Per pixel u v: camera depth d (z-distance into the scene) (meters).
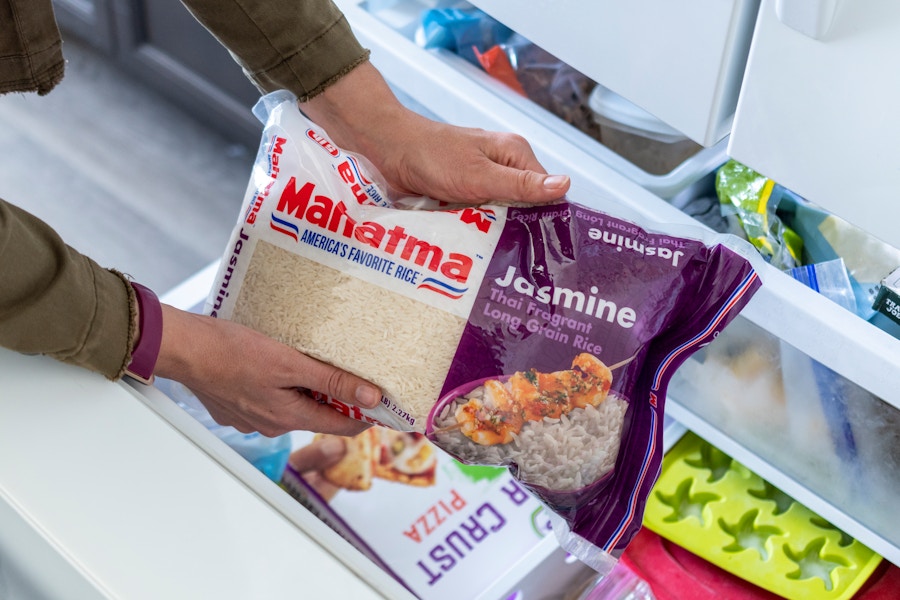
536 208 0.72
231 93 1.78
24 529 0.54
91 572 0.52
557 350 0.67
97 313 0.58
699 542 0.94
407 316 0.68
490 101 0.84
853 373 0.70
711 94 0.65
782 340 0.77
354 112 0.79
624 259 0.69
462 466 1.01
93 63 2.00
